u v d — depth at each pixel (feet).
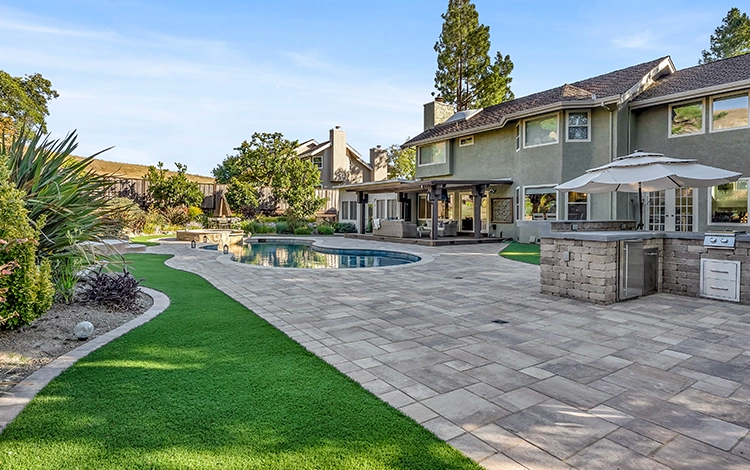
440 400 10.14
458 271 31.99
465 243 56.29
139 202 79.00
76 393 9.98
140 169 128.16
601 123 50.83
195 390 10.34
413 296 22.74
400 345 14.38
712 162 44.21
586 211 51.78
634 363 12.74
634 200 50.08
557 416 9.41
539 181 55.52
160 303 19.80
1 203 12.41
